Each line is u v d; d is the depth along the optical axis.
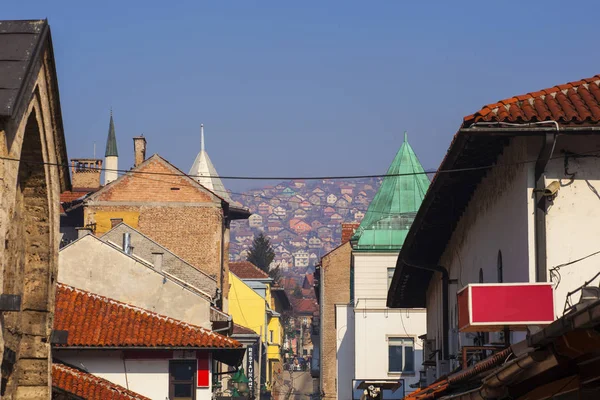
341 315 120.38
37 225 38.06
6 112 30.16
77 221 122.38
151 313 69.19
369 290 117.50
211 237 112.81
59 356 66.31
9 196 31.52
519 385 27.66
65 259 74.81
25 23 33.53
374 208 124.44
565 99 39.09
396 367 110.88
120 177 113.88
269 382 177.38
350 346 119.69
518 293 36.28
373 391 66.38
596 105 38.41
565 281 38.38
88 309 68.56
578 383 24.52
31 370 38.34
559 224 38.69
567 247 38.59
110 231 96.81
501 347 41.84
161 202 113.38
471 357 49.94
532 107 38.72
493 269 46.56
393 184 124.88
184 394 67.12
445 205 54.34
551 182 38.78
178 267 95.81
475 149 42.59
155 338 66.81
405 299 80.69
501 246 44.31
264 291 171.25
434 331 72.69
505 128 37.75
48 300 38.47
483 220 48.91
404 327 111.31
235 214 125.75
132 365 67.00
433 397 41.78
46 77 35.75
